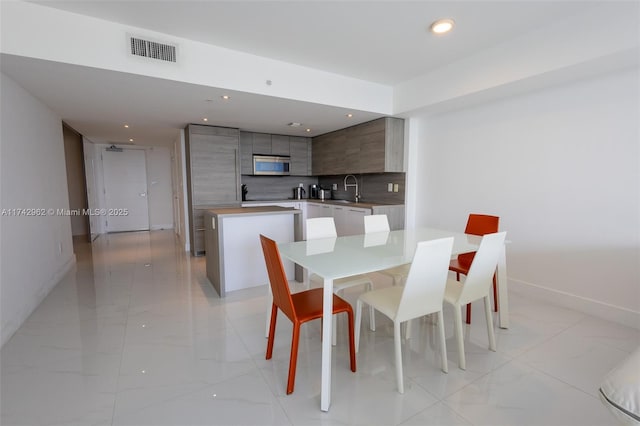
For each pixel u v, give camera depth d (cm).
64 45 219
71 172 651
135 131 516
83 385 172
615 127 242
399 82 376
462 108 360
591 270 262
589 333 231
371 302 188
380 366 193
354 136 469
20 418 148
